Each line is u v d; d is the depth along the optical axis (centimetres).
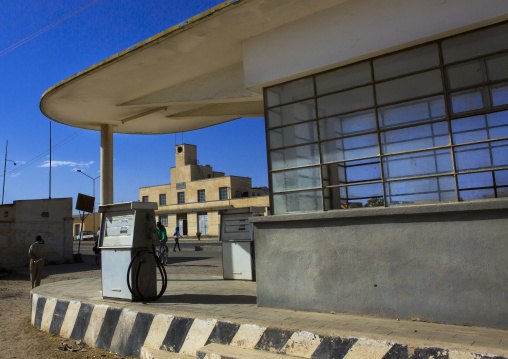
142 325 550
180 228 5619
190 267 1541
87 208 2295
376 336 378
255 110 955
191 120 1092
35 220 2122
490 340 355
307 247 523
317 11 542
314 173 557
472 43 451
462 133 454
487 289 408
